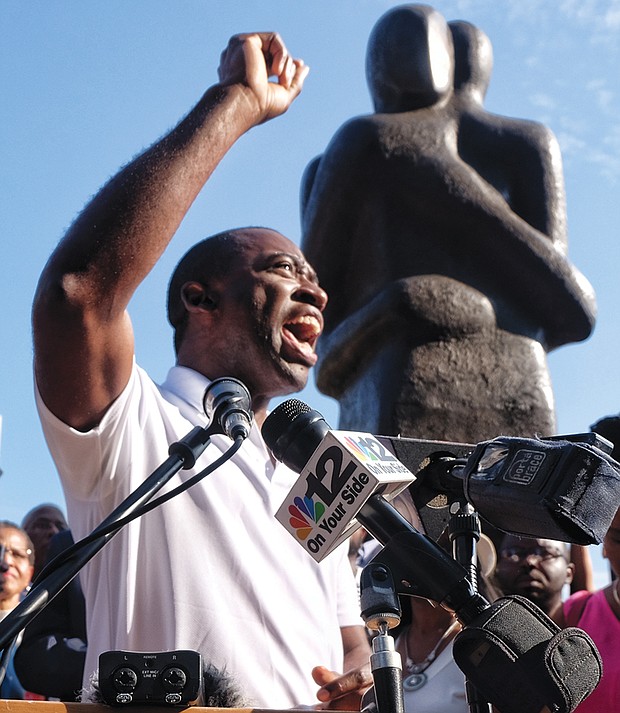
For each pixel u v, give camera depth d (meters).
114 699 2.22
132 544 3.05
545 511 1.99
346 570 3.61
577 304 6.84
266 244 3.77
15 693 4.28
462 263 6.87
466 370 6.56
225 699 2.45
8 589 5.05
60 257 2.72
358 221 7.09
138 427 3.12
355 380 6.90
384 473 2.12
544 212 7.11
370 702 2.28
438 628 3.32
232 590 3.09
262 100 2.99
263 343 3.65
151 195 2.75
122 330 2.84
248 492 3.26
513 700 1.92
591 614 3.79
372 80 7.48
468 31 7.68
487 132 7.29
